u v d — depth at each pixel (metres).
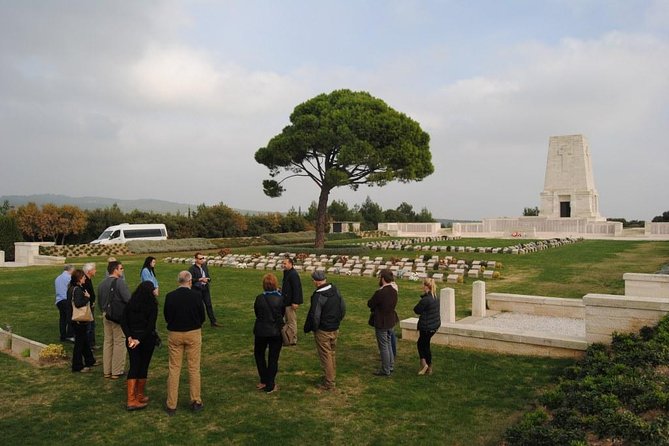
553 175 61.56
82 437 6.77
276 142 35.69
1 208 55.81
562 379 8.41
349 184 36.69
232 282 21.70
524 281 21.02
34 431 6.96
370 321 9.37
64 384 8.92
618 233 54.47
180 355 7.64
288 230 65.88
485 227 65.19
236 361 10.25
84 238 56.12
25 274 25.61
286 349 11.07
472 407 7.68
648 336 9.12
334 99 37.41
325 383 8.53
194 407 7.62
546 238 52.28
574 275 22.36
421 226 70.94
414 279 21.77
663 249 35.06
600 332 9.77
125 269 27.23
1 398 8.23
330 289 8.55
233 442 6.60
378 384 8.79
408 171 35.03
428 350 9.28
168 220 57.25
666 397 6.46
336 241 53.59
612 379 7.36
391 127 34.53
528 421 6.41
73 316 9.54
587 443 5.64
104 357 9.30
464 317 14.45
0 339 11.62
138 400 7.84
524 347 10.43
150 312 7.79
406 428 6.96
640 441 5.55
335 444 6.52
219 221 59.69
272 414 7.50
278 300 8.43
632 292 15.16
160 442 6.61
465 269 24.14
